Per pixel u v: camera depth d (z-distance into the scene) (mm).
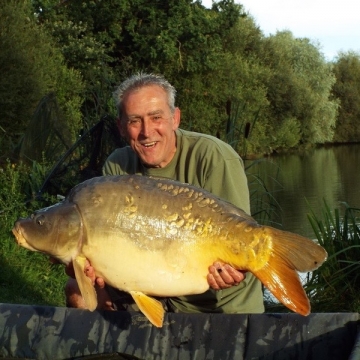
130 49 23688
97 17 22859
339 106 35438
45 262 6238
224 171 3004
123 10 22547
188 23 23188
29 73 15430
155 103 2998
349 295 5207
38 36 17219
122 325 2875
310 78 32000
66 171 6672
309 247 2293
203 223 2432
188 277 2443
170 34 23109
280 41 30047
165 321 2826
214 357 2715
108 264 2457
